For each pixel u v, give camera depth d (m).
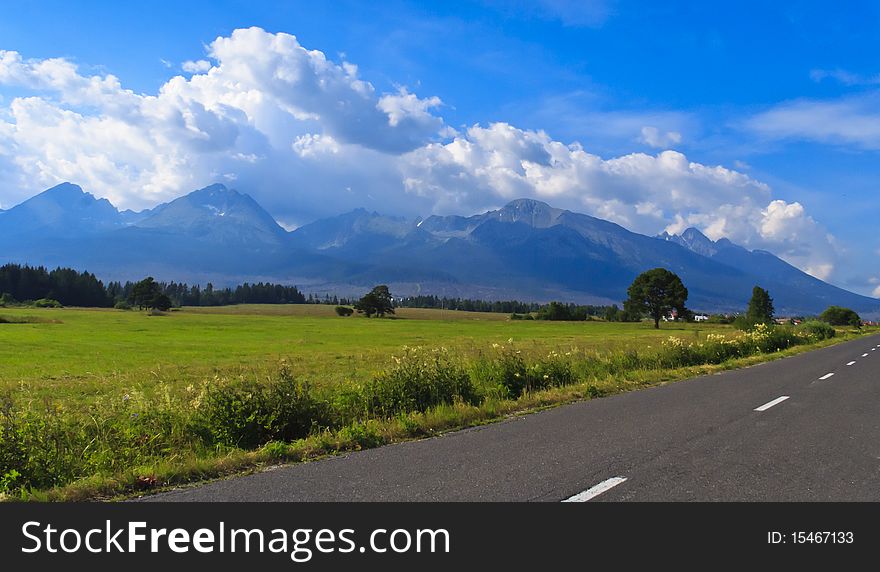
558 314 153.88
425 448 8.23
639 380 16.67
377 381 12.36
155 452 8.35
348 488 6.33
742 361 23.83
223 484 6.61
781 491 6.09
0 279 167.38
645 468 6.93
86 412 12.20
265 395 10.14
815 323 57.72
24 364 30.02
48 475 7.04
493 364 15.98
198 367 27.50
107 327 76.50
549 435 8.98
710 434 9.02
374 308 150.75
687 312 112.38
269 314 156.12
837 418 10.55
